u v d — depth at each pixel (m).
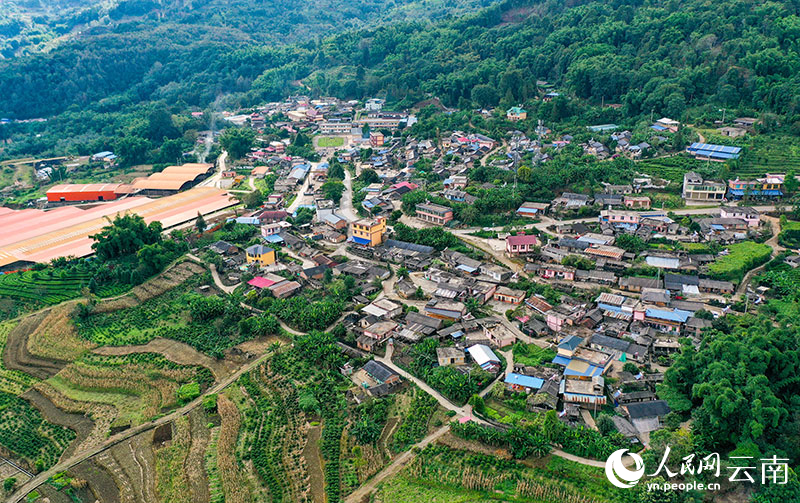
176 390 118.44
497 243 170.75
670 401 101.69
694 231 166.75
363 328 130.50
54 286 158.50
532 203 189.00
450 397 109.38
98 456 103.62
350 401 110.44
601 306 132.50
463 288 142.38
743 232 164.38
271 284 152.50
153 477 98.31
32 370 129.88
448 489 90.81
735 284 141.88
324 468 96.62
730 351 101.38
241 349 130.50
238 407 112.75
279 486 93.69
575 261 151.12
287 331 135.38
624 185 192.62
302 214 198.38
